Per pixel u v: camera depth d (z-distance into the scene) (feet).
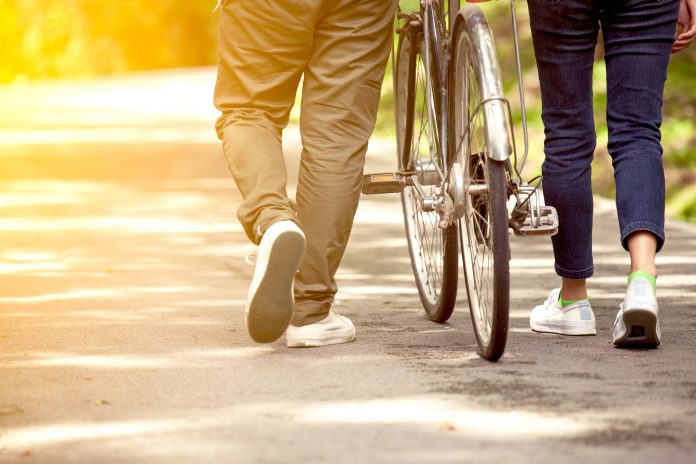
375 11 20.54
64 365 19.70
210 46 284.41
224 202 47.24
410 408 16.57
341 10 20.33
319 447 14.75
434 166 21.42
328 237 20.67
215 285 28.73
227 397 17.31
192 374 18.85
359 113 20.65
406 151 23.56
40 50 287.69
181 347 21.11
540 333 22.00
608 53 20.85
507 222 18.45
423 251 24.36
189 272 30.78
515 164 19.88
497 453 14.46
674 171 55.26
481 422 15.80
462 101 20.31
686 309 24.54
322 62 20.51
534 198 19.94
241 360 19.90
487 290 19.72
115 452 14.66
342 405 16.78
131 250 34.76
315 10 20.01
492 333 18.86
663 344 20.75
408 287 28.50
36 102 138.51
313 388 17.80
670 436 15.11
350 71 20.49
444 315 23.09
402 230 39.29
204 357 20.20
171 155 69.87
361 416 16.17
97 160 66.85
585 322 21.66
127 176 57.93
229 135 20.10
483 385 17.85
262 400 17.10
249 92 20.33
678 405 16.58
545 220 19.95
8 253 34.19
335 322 21.20
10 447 14.92
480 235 19.85
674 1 20.57
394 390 17.61
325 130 20.53
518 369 18.92
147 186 53.26
